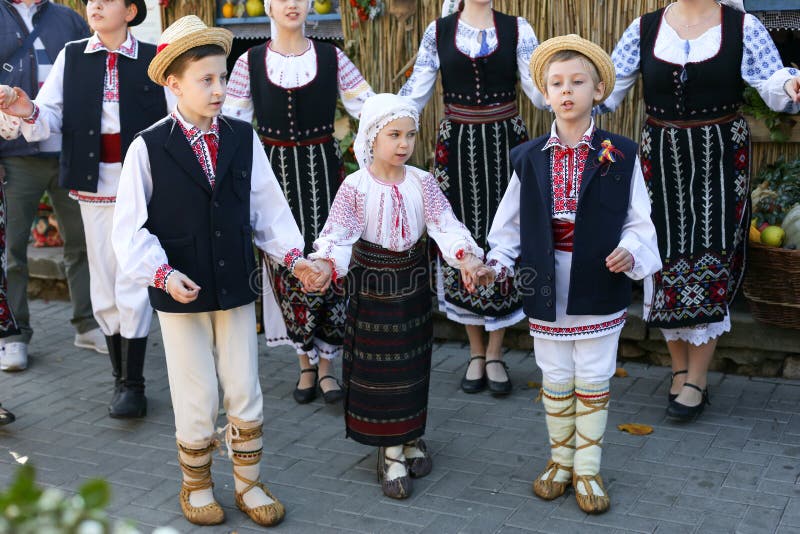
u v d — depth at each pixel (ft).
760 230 14.16
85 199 13.93
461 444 12.84
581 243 10.39
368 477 11.98
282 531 10.69
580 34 15.76
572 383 11.06
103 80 13.57
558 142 10.50
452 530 10.57
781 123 14.78
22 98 12.69
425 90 14.42
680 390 13.50
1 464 12.68
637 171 10.48
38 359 16.80
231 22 18.80
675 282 12.78
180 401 10.61
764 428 12.80
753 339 14.47
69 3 19.66
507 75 13.87
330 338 14.16
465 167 14.19
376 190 10.91
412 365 11.25
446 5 14.11
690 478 11.51
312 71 13.66
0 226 13.89
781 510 10.62
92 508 4.52
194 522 10.88
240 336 10.60
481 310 14.06
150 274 9.71
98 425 13.96
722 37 12.17
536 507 11.02
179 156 10.05
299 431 13.51
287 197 14.03
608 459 12.12
